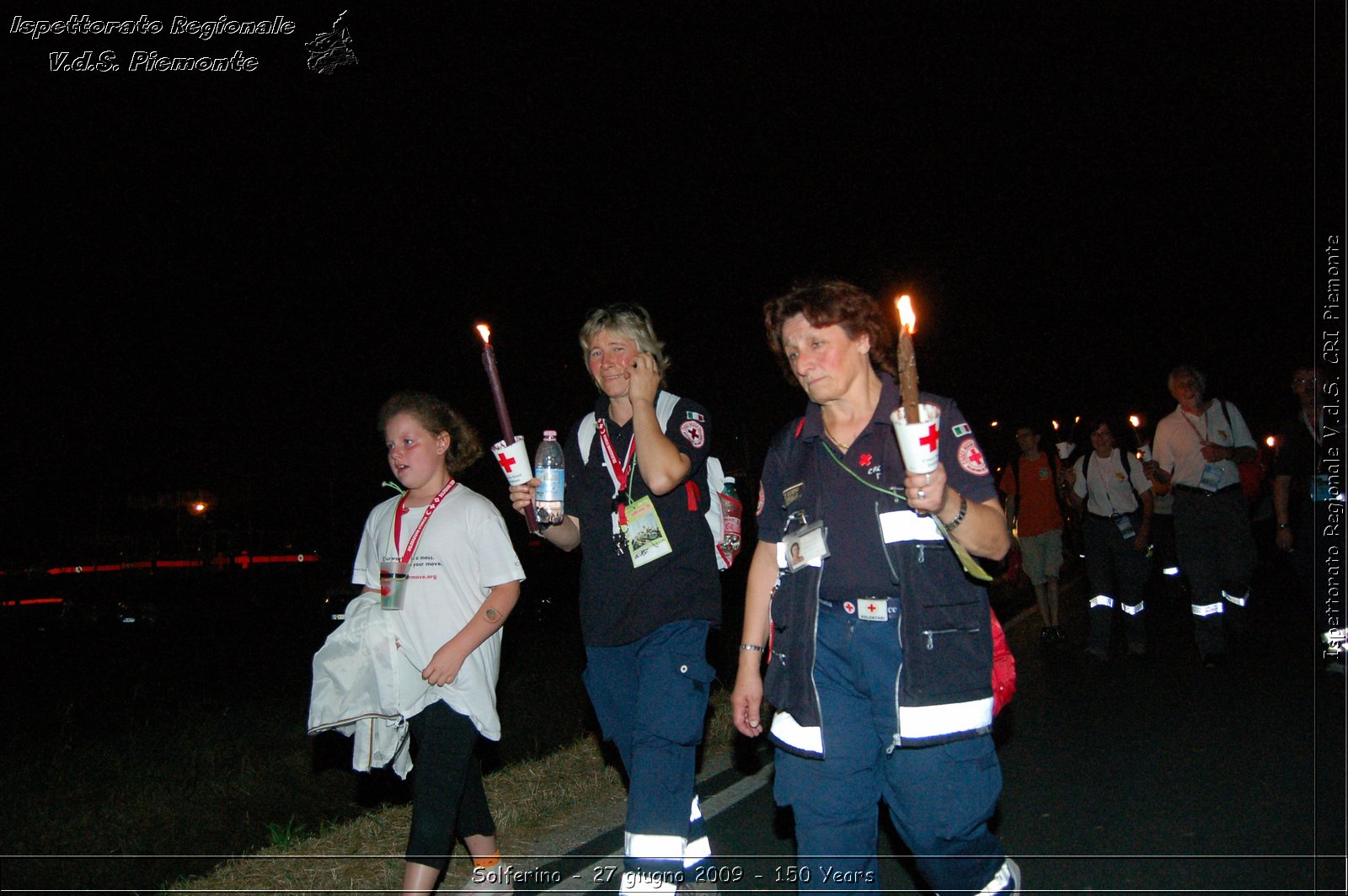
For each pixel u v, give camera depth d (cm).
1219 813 497
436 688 397
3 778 692
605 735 420
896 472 309
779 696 328
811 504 325
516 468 403
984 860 309
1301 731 634
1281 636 1014
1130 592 943
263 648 1645
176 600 2639
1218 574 860
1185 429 861
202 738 802
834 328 318
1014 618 1286
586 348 411
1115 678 847
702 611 397
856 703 321
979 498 299
